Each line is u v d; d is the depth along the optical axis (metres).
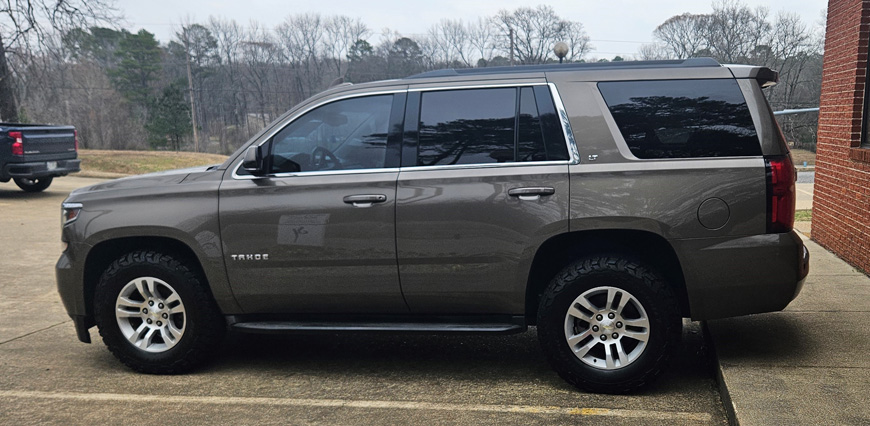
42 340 5.72
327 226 4.43
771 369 4.09
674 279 4.34
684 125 4.11
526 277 4.23
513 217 4.19
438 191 4.29
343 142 4.54
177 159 29.58
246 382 4.62
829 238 8.00
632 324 4.09
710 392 4.21
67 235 4.83
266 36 65.94
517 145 4.27
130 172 25.06
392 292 4.42
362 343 5.52
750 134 4.07
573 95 4.24
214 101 66.69
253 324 4.66
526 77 4.35
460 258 4.29
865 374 3.97
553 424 3.77
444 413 3.99
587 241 4.41
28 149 13.82
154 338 4.90
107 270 4.75
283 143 4.61
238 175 4.62
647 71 4.22
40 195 15.63
